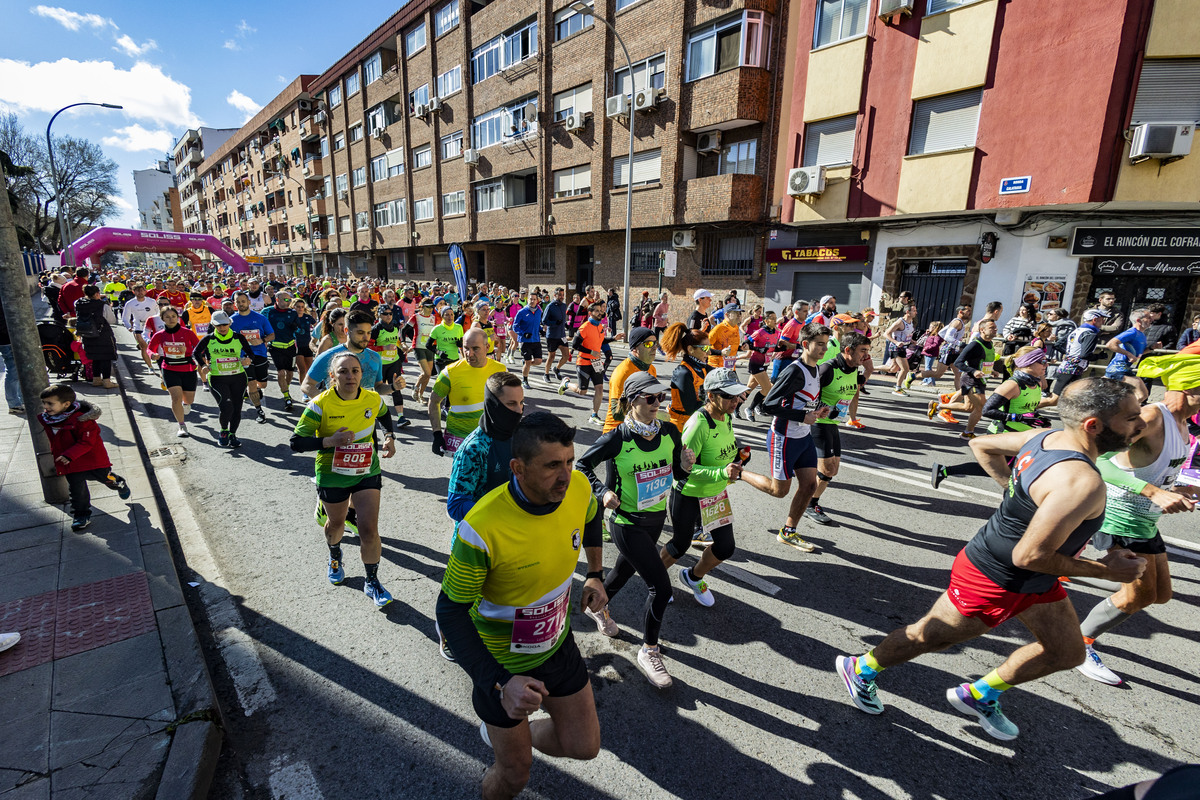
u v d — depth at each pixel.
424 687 3.18
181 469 6.71
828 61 14.34
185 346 7.79
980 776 2.65
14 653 3.20
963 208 12.38
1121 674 3.36
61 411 4.59
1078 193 10.82
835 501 6.02
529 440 1.87
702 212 17.33
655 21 18.22
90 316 9.84
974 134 12.22
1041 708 3.09
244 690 3.14
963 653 3.54
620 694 3.17
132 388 11.17
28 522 4.86
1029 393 5.47
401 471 6.81
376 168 35.53
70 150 54.06
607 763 2.71
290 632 3.65
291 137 45.75
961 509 5.83
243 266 43.97
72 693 2.90
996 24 11.56
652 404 3.12
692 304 19.53
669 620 3.88
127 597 3.75
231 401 7.36
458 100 27.58
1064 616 2.53
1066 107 10.84
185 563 4.51
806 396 4.65
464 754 2.74
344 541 4.91
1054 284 12.25
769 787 2.58
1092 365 11.77
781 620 3.88
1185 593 4.23
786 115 16.08
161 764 2.50
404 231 33.53
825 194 14.79
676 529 3.72
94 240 38.38
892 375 13.55
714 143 17.67
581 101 21.44
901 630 2.87
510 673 1.93
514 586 2.04
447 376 4.56
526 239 25.69
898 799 2.52
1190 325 11.43
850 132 14.37
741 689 3.21
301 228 46.72
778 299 17.12
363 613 3.87
